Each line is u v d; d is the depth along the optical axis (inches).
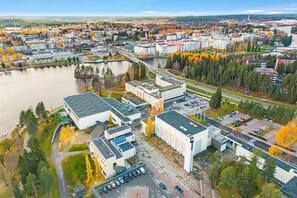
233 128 4896.7
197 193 3159.5
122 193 3014.3
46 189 2989.7
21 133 4835.1
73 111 5054.1
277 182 3312.0
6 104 6560.0
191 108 6018.7
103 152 3540.8
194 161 3860.7
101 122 4992.6
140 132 4763.8
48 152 4106.8
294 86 6269.7
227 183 2908.5
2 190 3270.2
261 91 6860.2
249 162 3398.1
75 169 3639.3
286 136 4207.7
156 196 2967.5
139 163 3789.4
